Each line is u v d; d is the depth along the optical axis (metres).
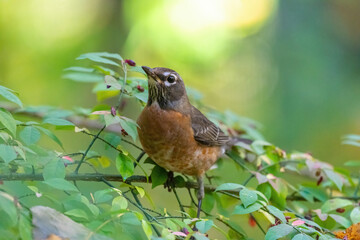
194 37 14.52
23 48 14.79
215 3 14.77
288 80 14.89
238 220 8.82
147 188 12.77
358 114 14.66
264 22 15.80
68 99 14.36
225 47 15.11
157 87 8.14
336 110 14.58
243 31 15.84
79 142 13.34
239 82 17.75
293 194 8.82
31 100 14.29
